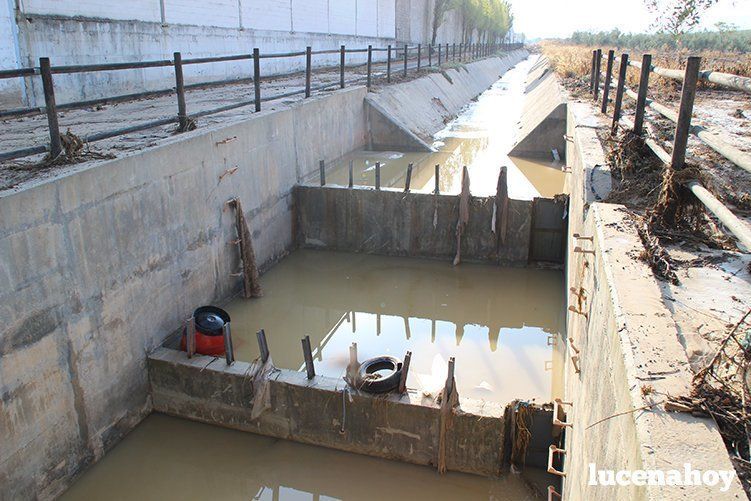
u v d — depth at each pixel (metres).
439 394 6.18
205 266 8.62
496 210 10.61
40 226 5.50
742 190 6.04
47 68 6.10
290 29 24.94
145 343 7.15
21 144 8.44
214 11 18.92
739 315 3.68
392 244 11.38
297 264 11.20
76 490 6.07
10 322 5.21
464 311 9.69
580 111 12.52
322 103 13.95
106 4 14.21
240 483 6.29
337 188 11.34
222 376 6.73
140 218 7.01
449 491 6.05
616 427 3.14
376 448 6.37
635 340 3.25
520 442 6.06
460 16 64.06
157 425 7.04
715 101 12.71
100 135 6.95
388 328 9.20
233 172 9.23
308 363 6.43
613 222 5.21
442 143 20.22
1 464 5.17
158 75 16.48
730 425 2.65
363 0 34.88
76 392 6.02
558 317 9.45
